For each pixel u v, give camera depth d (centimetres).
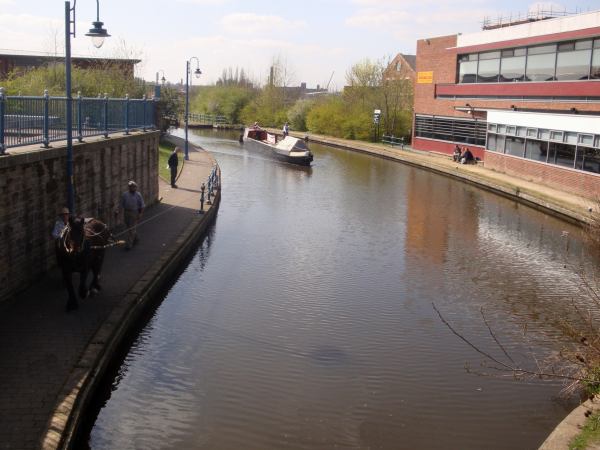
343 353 1123
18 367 872
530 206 2725
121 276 1320
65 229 1079
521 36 3606
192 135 6675
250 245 1886
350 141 5825
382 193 3002
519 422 906
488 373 1055
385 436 861
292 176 3572
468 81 4272
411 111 5803
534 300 1443
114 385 967
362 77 6222
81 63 4525
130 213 1546
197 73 4134
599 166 2594
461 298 1448
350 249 1875
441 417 914
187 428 856
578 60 3120
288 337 1185
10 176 1102
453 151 4444
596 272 1667
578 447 738
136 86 4266
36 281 1235
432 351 1145
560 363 1087
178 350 1105
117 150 1728
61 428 729
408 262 1744
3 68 4603
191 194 2527
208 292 1428
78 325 1031
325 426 879
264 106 8162
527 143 3259
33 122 1251
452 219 2384
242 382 996
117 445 808
